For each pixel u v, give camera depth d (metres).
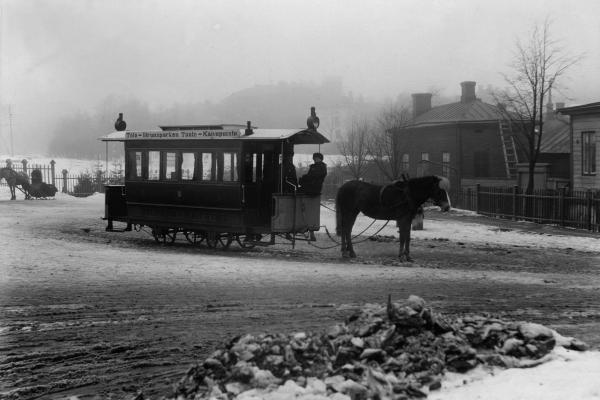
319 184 18.02
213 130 18.48
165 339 7.96
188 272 13.41
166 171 19.67
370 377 5.49
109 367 6.89
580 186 32.78
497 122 47.09
